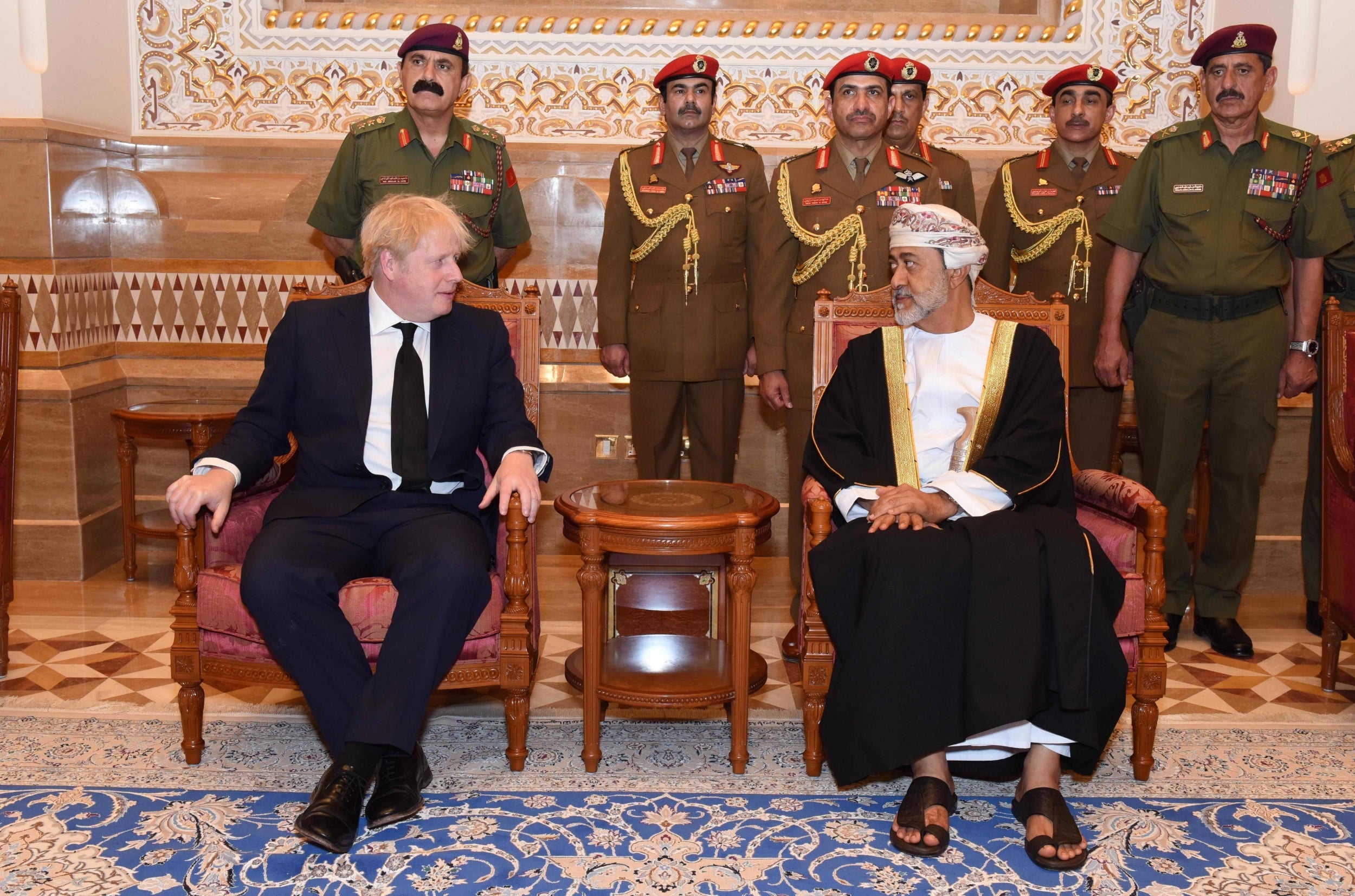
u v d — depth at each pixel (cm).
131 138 525
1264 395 398
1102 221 418
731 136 530
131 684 362
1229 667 396
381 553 297
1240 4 508
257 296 517
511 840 263
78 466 480
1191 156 398
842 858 257
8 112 461
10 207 462
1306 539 430
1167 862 257
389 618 279
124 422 473
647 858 255
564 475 523
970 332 316
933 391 313
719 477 443
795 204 401
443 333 315
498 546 316
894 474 309
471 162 423
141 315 518
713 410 436
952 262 306
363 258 330
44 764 301
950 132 535
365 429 306
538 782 296
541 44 524
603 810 280
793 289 412
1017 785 299
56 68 468
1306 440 485
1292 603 479
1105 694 268
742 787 295
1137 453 504
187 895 237
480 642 290
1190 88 530
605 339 439
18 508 479
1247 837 269
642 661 324
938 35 530
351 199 423
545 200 512
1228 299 396
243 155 522
